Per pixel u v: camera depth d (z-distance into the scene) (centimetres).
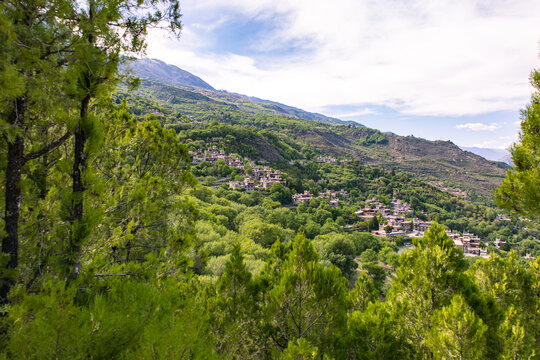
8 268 369
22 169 451
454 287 849
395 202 16288
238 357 626
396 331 888
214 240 3275
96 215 430
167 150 883
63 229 415
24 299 319
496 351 752
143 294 373
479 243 10362
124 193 752
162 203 780
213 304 699
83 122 433
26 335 283
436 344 705
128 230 681
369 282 1309
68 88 394
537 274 1083
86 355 295
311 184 15975
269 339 728
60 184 493
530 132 621
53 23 379
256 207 7406
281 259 1016
